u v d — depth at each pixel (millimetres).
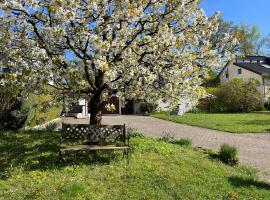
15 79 10477
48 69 10242
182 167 10070
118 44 10031
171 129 23266
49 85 11242
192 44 11438
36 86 10781
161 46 10227
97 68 10500
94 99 12180
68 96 11727
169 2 11000
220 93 45156
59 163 9875
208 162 11109
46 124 21062
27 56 10320
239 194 8555
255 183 9578
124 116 37375
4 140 13070
